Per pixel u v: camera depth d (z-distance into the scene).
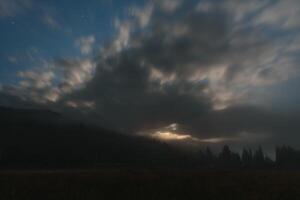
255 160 177.88
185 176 35.72
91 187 28.61
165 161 165.38
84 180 32.06
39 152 155.12
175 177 34.81
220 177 35.78
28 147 168.88
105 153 169.62
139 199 25.05
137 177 34.22
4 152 145.12
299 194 27.05
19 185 28.97
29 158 137.88
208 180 33.47
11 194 25.41
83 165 123.75
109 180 32.06
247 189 29.00
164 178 33.81
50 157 143.00
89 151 171.12
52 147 176.75
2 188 27.56
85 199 24.70
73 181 31.50
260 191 28.12
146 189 28.39
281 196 26.38
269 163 152.38
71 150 171.25
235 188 29.25
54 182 30.78
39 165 122.94
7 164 122.69
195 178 34.47
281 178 36.41
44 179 32.44
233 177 36.09
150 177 34.31
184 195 26.62
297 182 33.06
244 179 34.78
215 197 25.97
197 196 26.28
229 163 176.25
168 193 27.25
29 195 25.41
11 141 180.38
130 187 29.00
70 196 25.28
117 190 27.89
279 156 163.25
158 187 29.28
